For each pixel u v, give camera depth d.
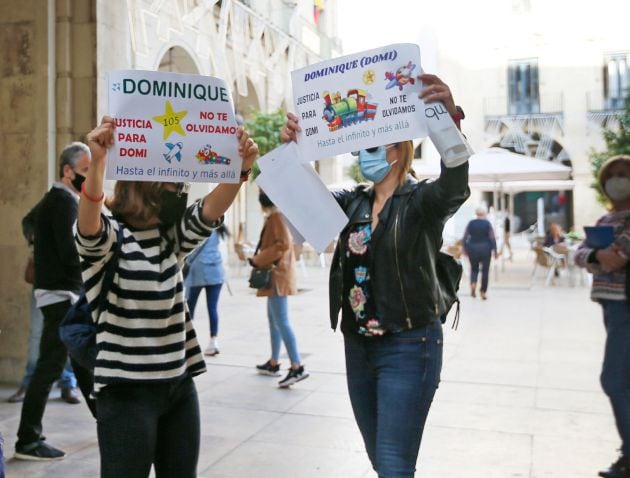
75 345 2.65
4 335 6.28
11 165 6.28
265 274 6.05
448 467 4.09
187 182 2.48
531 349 7.68
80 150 4.51
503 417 5.10
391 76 2.57
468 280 16.42
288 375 6.12
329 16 24.28
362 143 2.63
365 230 2.76
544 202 34.12
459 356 7.30
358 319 2.73
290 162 2.76
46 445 4.28
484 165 16.09
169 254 2.47
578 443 4.52
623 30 31.66
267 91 17.80
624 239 3.62
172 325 2.43
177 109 2.44
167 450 2.49
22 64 6.26
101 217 2.36
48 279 4.37
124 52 6.79
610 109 31.64
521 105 32.72
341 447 4.48
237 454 4.35
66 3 6.29
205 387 6.05
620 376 3.70
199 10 12.70
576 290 14.04
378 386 2.69
